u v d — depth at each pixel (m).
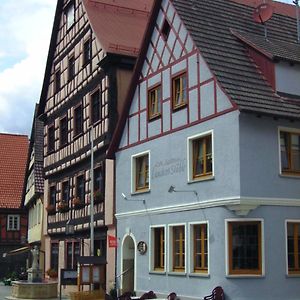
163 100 20.97
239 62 19.00
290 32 22.48
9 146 52.34
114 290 22.78
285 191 17.88
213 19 20.58
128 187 22.91
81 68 28.38
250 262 17.44
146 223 21.52
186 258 19.03
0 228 47.78
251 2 25.81
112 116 24.52
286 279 17.61
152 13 21.61
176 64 20.33
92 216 24.14
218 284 17.58
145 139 21.97
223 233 17.59
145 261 21.33
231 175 17.38
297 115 17.80
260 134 17.58
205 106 18.69
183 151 19.64
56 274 30.91
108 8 28.05
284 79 18.70
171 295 19.12
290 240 17.95
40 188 37.72
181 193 19.58
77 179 28.80
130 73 25.02
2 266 47.38
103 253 25.19
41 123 40.34
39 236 36.56
